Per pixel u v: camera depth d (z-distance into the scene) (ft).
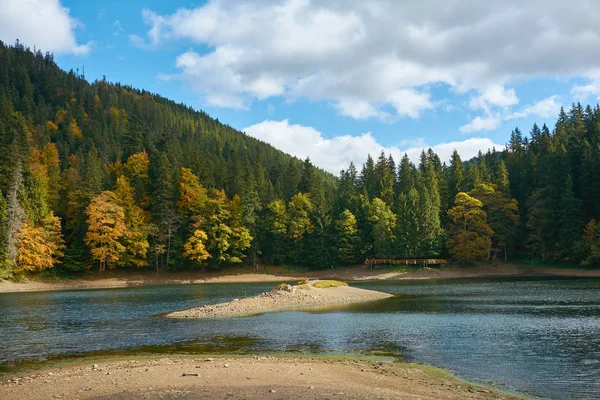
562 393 46.57
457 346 70.90
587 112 382.42
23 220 232.73
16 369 60.95
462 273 282.97
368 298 151.74
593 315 100.17
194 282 272.31
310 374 53.83
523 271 274.36
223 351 71.00
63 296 177.99
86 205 266.16
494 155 432.25
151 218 289.12
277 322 100.58
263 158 556.10
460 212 302.86
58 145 415.03
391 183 386.32
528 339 75.00
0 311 125.70
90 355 69.46
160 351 71.61
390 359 63.36
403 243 304.91
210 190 309.01
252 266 311.27
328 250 316.60
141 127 414.82
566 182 273.95
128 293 191.21
